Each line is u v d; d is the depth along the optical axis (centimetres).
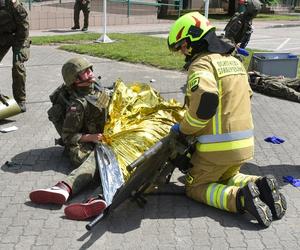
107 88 565
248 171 539
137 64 1175
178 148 416
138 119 515
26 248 382
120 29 2003
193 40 422
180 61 1179
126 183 402
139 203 429
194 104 393
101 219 402
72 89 508
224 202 425
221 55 426
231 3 2812
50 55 1274
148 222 420
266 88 893
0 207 443
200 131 421
